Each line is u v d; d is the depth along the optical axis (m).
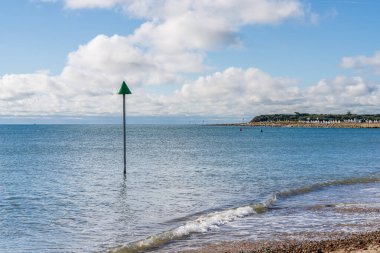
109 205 22.27
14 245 14.80
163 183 31.09
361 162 50.22
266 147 83.94
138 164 47.19
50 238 15.68
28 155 61.84
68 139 125.56
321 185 29.98
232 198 24.42
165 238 15.30
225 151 71.06
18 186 29.66
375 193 26.58
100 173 38.16
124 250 13.87
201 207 21.67
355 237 14.38
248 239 15.19
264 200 23.48
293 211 20.47
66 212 20.44
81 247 14.48
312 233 16.02
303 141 114.38
